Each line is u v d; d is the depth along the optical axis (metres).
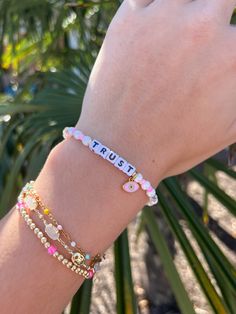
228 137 0.17
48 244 0.15
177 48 0.16
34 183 0.16
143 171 0.16
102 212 0.15
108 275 0.63
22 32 0.75
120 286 0.26
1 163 0.52
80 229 0.15
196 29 0.16
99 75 0.16
